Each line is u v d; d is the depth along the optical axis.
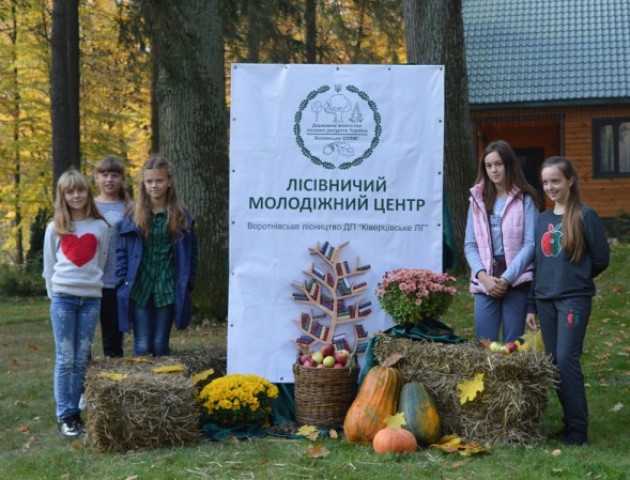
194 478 4.82
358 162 6.19
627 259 14.48
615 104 20.88
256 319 6.23
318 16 22.06
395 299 5.83
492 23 23.33
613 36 22.31
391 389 5.54
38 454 5.47
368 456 5.16
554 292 5.53
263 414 5.91
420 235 6.21
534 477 4.71
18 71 22.81
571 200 5.53
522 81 21.58
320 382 5.88
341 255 6.21
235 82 6.17
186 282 6.21
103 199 6.52
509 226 5.82
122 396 5.41
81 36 22.38
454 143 13.97
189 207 11.66
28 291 17.66
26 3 19.48
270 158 6.19
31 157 23.91
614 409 6.49
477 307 5.91
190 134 11.66
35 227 20.05
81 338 5.97
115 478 4.87
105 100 23.86
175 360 6.18
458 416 5.50
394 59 21.69
